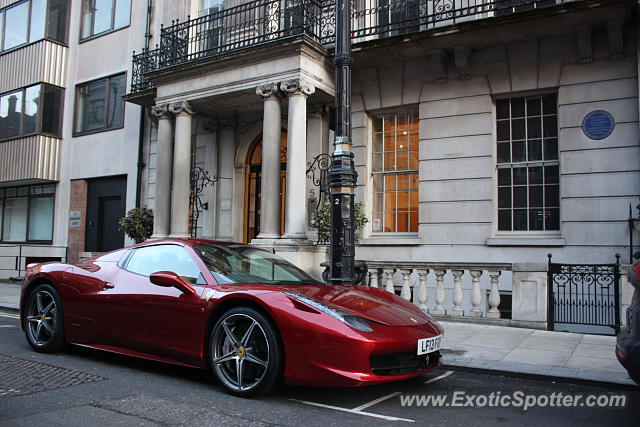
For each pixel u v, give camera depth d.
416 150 11.52
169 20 14.83
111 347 5.36
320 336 4.07
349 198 6.64
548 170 10.15
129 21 16.16
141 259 5.57
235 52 11.06
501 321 8.16
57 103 17.31
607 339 7.19
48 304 6.03
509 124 10.55
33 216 18.11
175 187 11.98
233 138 13.66
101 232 16.44
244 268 5.29
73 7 17.69
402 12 11.51
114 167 15.97
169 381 4.89
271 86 10.73
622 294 7.76
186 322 4.74
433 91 11.09
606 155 9.41
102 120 16.59
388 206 11.73
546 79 10.00
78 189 16.86
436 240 10.78
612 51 9.36
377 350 4.05
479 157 10.52
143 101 14.29
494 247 10.23
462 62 10.52
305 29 10.80
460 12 10.63
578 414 4.28
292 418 3.91
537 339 7.16
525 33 9.78
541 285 8.02
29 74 17.33
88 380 4.86
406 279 9.01
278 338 4.27
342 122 6.74
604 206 9.35
